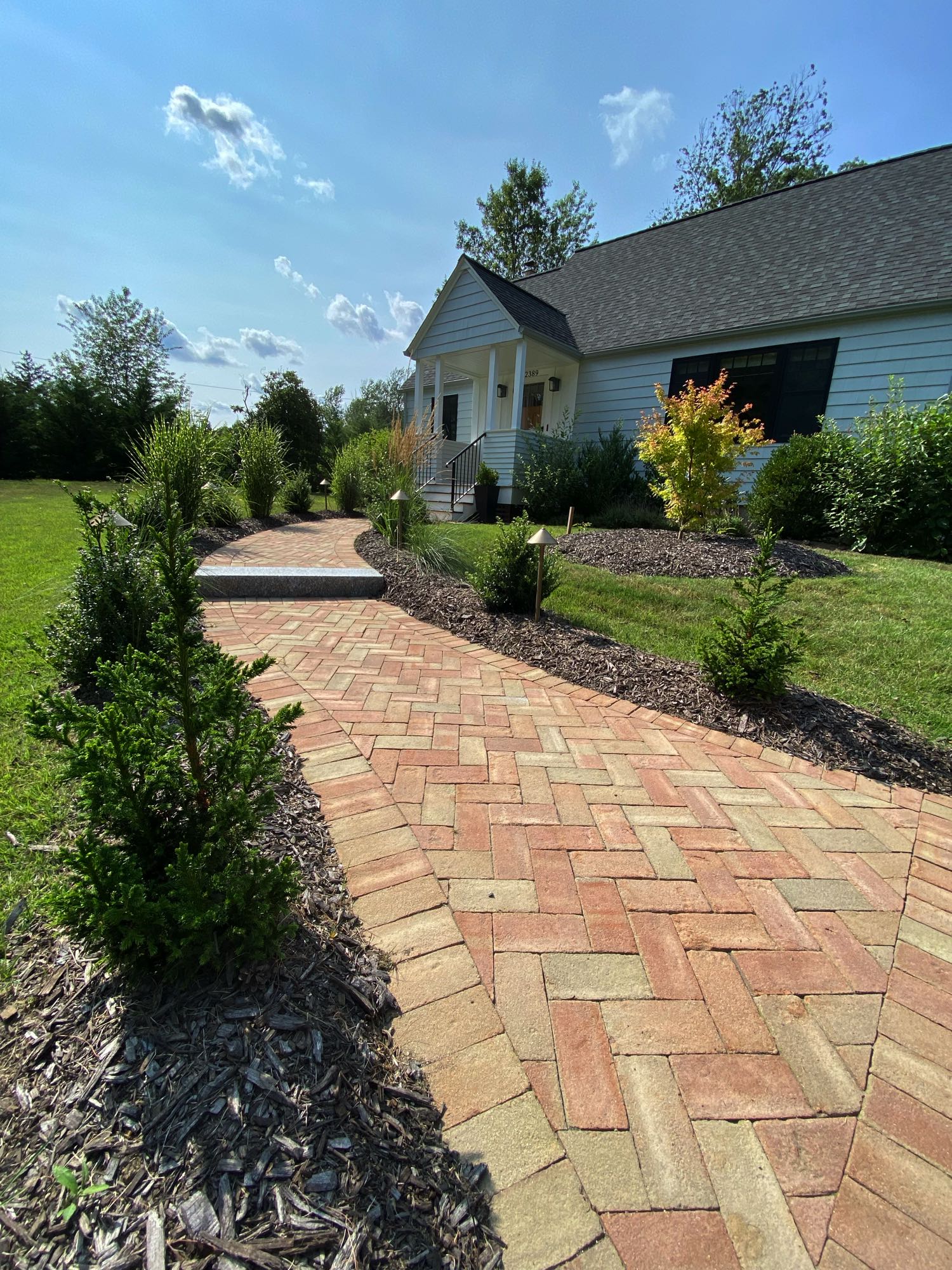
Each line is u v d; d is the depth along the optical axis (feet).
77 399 66.95
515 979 4.80
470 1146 3.56
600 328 36.99
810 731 9.43
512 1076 4.02
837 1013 4.67
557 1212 3.28
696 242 37.68
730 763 8.54
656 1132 3.73
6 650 10.33
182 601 4.48
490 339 34.58
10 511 30.45
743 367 31.19
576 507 34.37
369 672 11.36
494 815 7.03
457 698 10.29
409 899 5.60
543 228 85.20
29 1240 2.89
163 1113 3.47
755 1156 3.64
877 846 6.86
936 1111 3.96
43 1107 3.47
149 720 4.64
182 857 3.98
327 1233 3.02
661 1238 3.19
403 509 23.39
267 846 6.11
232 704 4.83
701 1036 4.42
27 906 4.98
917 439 22.15
